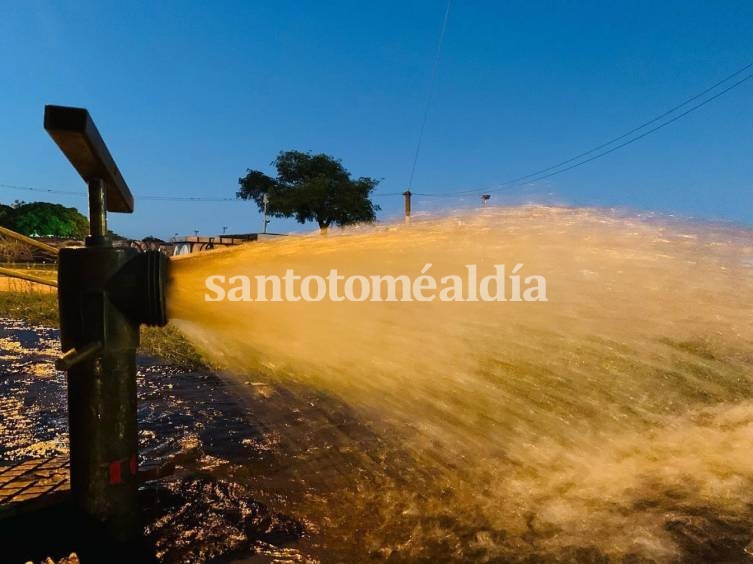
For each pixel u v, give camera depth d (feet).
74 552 6.12
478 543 7.07
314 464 9.76
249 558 6.78
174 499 8.39
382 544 7.13
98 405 6.01
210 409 13.70
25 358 21.48
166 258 6.30
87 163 5.81
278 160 109.81
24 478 7.94
